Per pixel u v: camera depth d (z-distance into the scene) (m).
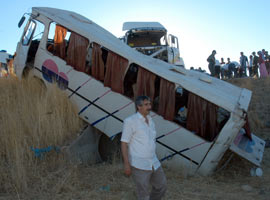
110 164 6.43
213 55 16.38
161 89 6.38
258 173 6.12
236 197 4.88
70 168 5.63
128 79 7.41
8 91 8.27
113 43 7.27
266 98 12.64
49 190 4.81
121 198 4.58
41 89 8.25
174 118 6.73
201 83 6.96
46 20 7.96
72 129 6.98
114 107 6.81
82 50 7.20
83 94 7.16
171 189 5.14
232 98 6.30
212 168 6.05
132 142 3.64
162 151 6.39
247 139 7.39
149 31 13.77
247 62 18.52
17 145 5.85
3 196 4.58
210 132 6.02
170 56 13.46
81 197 4.60
